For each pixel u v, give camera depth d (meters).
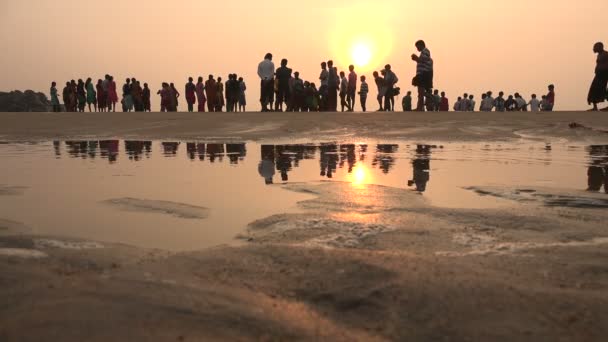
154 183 4.91
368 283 2.09
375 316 1.83
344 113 15.75
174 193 4.36
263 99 18.53
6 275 2.11
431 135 10.70
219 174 5.47
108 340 1.55
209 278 2.18
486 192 4.31
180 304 1.84
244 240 2.93
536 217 3.35
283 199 4.07
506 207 3.71
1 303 1.80
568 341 1.66
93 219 3.45
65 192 4.45
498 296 1.94
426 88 16.28
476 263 2.40
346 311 1.88
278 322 1.76
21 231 3.08
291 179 5.09
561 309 1.85
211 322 1.71
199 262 2.39
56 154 7.79
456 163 6.36
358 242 2.83
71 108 26.09
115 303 1.82
